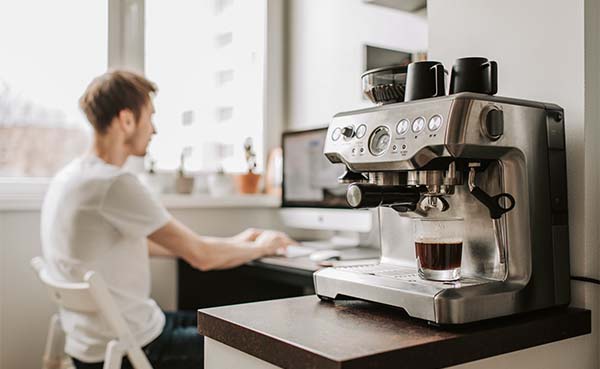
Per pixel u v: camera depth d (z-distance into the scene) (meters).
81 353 1.66
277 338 0.86
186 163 2.62
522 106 1.00
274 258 2.01
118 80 1.81
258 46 2.81
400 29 2.20
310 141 2.31
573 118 1.09
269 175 2.72
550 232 1.04
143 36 2.48
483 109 0.92
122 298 1.70
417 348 0.82
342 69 2.55
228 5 2.72
